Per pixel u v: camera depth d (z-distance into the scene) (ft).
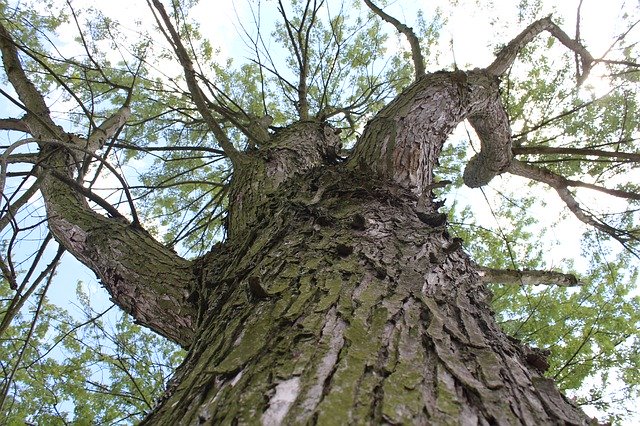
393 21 16.96
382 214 6.79
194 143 20.80
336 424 2.79
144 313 7.29
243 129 12.01
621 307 17.49
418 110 10.22
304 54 17.46
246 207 9.00
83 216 8.87
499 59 14.37
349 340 3.84
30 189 8.20
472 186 17.31
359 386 3.20
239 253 6.76
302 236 6.21
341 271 5.15
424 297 4.79
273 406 3.05
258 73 22.25
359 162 8.64
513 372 3.87
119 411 16.29
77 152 10.59
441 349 3.88
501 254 19.69
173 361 17.87
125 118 12.30
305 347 3.75
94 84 18.66
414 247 5.93
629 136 18.30
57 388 15.64
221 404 3.27
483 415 3.17
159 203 20.18
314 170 8.82
